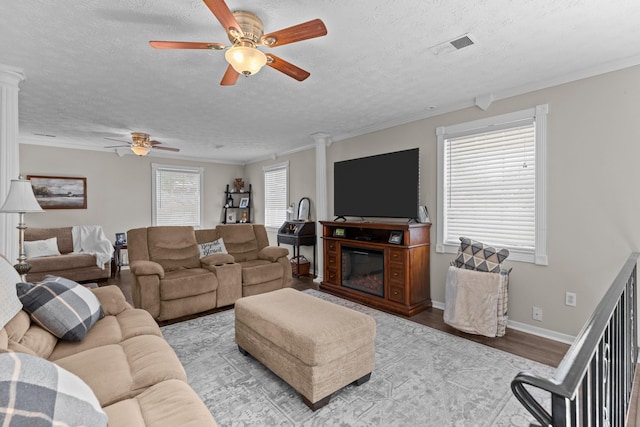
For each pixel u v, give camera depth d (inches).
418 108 144.5
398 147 165.2
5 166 98.7
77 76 107.3
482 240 133.4
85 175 225.0
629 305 67.0
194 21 76.7
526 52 93.3
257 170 288.7
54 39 83.9
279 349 83.3
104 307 87.3
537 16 75.7
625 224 99.1
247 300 101.7
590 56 96.2
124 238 231.3
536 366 94.2
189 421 44.5
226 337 115.9
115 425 43.2
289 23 77.7
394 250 144.9
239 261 173.2
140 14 73.5
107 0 68.3
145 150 182.1
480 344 109.5
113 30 80.0
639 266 97.3
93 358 61.1
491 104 128.7
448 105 140.4
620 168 99.7
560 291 112.0
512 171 124.4
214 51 90.9
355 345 81.2
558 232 112.1
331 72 106.7
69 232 206.4
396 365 95.2
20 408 31.9
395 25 79.1
